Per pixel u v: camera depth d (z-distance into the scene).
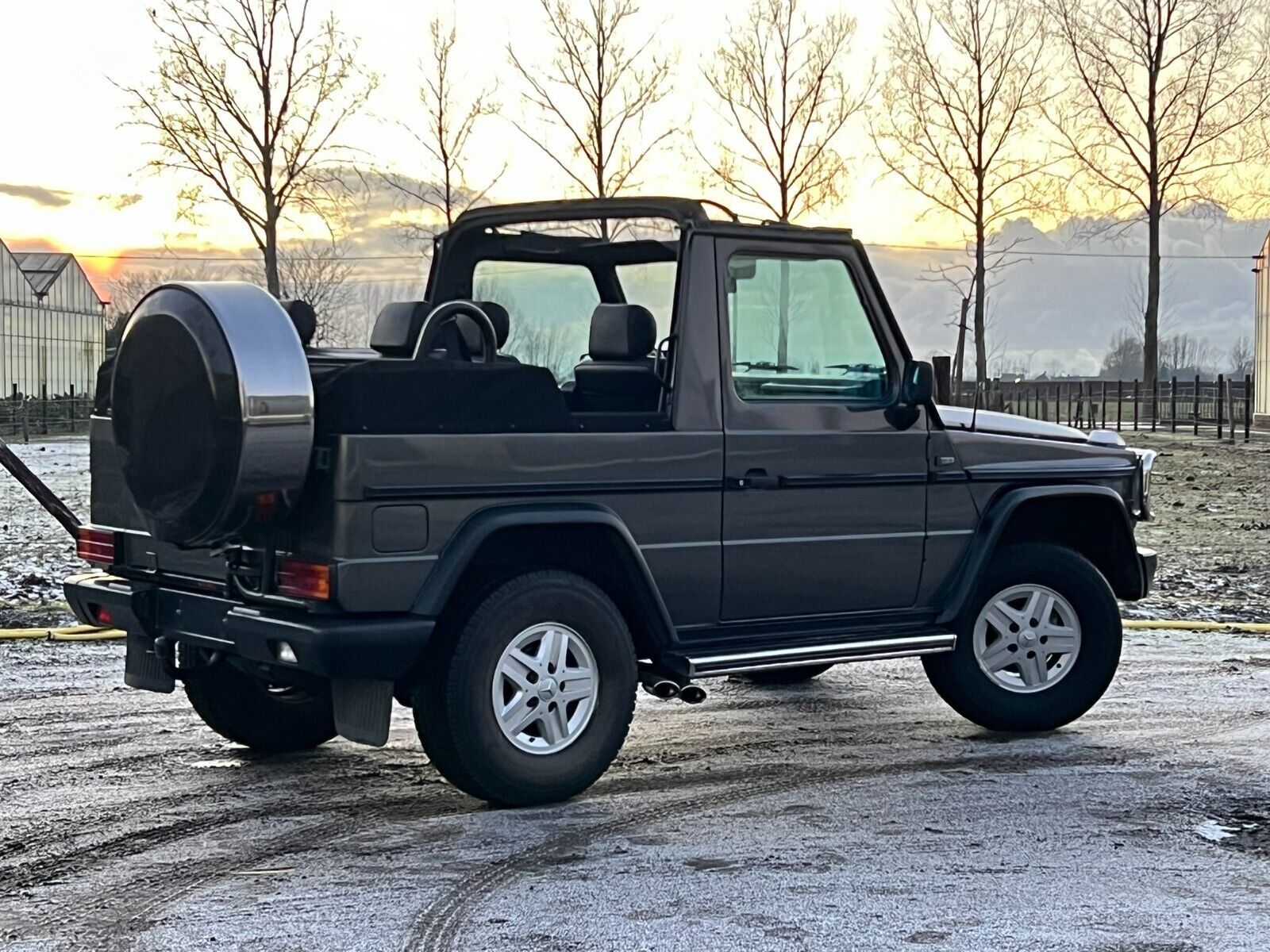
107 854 5.25
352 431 5.30
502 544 5.73
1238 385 41.22
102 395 6.45
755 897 4.79
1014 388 47.75
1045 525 7.46
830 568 6.48
